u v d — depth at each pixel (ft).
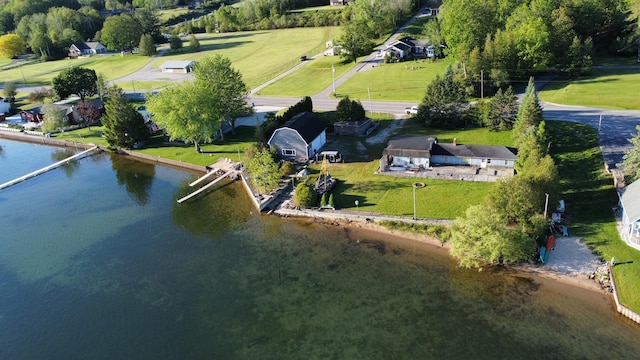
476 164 225.35
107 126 291.38
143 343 142.51
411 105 316.19
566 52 323.98
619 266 151.53
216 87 279.28
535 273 157.07
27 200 243.81
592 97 282.15
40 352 141.90
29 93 454.81
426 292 153.99
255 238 194.18
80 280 174.70
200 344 140.36
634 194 166.20
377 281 161.27
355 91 359.66
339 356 132.16
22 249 197.77
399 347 133.39
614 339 130.52
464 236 158.92
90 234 206.59
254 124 313.12
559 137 237.86
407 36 497.05
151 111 270.67
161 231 205.16
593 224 172.55
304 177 232.32
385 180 221.46
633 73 316.81
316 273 168.45
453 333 136.67
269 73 450.30
